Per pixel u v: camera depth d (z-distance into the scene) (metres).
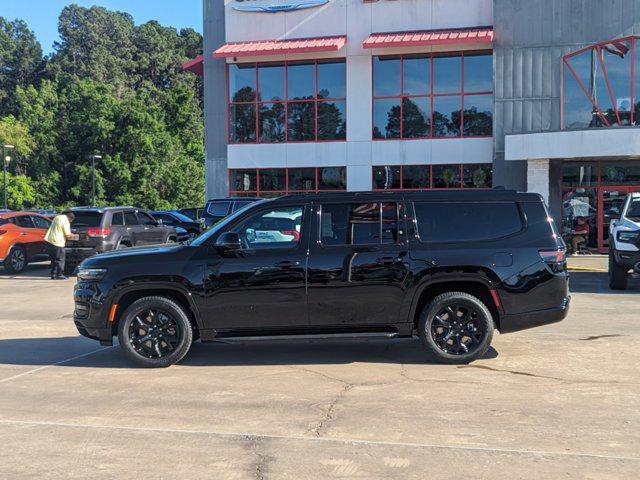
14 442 4.55
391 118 24.25
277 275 6.56
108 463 4.14
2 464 4.14
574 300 11.22
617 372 6.29
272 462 4.12
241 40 25.02
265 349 7.55
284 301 6.58
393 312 6.59
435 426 4.77
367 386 5.88
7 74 115.38
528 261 6.57
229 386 5.95
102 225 15.79
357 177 24.56
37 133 65.94
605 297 11.62
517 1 22.58
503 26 22.70
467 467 4.00
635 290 12.61
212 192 25.77
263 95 25.22
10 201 62.41
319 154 24.81
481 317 6.54
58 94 86.31
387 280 6.54
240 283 6.56
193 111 85.88
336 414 5.07
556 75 22.45
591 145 19.55
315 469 4.00
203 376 6.34
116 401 5.52
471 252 6.56
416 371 6.41
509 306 6.56
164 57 114.19
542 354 7.06
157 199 64.50
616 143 19.22
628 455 4.18
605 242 21.66
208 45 25.59
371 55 24.14
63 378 6.33
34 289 13.90
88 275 6.77
